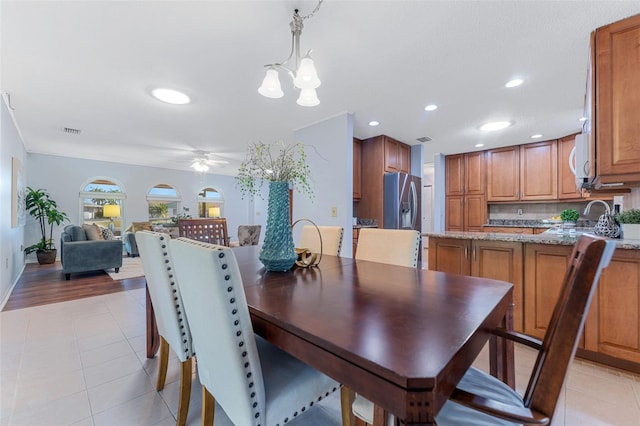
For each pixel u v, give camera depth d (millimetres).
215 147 5094
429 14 1687
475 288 1193
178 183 7730
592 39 1820
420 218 4578
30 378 1754
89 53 2117
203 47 2037
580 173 2174
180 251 969
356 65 2260
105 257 4645
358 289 1187
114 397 1587
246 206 9016
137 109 3234
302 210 3746
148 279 1598
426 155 5512
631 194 2373
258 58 2176
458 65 2254
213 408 1133
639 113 1633
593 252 679
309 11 1666
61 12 1679
